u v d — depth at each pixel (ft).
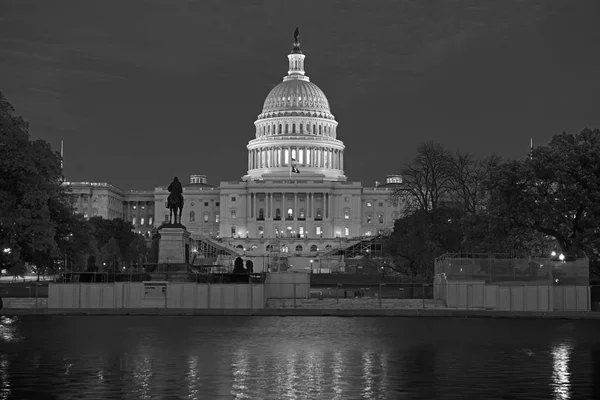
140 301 333.01
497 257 360.89
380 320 306.14
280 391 168.45
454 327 280.10
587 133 362.53
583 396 164.35
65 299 332.19
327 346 230.07
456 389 170.40
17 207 345.92
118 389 170.19
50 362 201.57
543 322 298.35
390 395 165.07
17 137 341.21
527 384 175.52
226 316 320.70
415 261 435.12
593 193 342.23
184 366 196.44
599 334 259.19
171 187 371.56
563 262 333.21
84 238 454.81
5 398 162.20
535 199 350.43
